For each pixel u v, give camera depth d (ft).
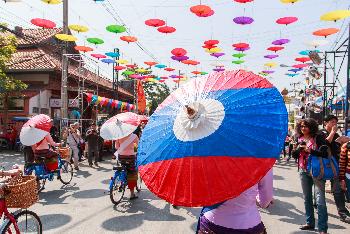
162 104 7.88
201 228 7.86
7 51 61.57
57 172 29.91
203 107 6.82
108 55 52.06
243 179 5.99
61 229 19.13
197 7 30.55
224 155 6.19
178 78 78.43
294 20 34.32
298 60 51.88
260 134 6.32
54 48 86.84
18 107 71.77
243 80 7.29
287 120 6.42
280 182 34.58
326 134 19.89
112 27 38.83
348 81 37.24
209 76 7.79
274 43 42.93
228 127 6.46
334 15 30.07
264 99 6.77
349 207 23.59
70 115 72.43
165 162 6.64
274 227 19.57
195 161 6.30
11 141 66.23
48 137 28.25
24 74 72.64
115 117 26.76
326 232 17.39
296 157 19.02
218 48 46.52
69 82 79.05
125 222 20.51
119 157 25.95
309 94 64.85
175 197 6.31
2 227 13.47
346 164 18.52
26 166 28.09
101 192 28.96
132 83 129.29
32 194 13.99
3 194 13.37
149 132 7.47
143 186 31.27
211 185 6.09
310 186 18.69
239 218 7.42
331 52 48.39
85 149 53.72
